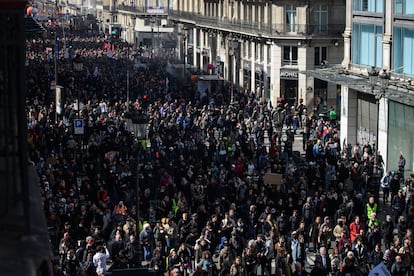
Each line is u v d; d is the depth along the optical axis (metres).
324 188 53.25
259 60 117.94
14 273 8.48
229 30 130.50
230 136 67.88
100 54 159.62
